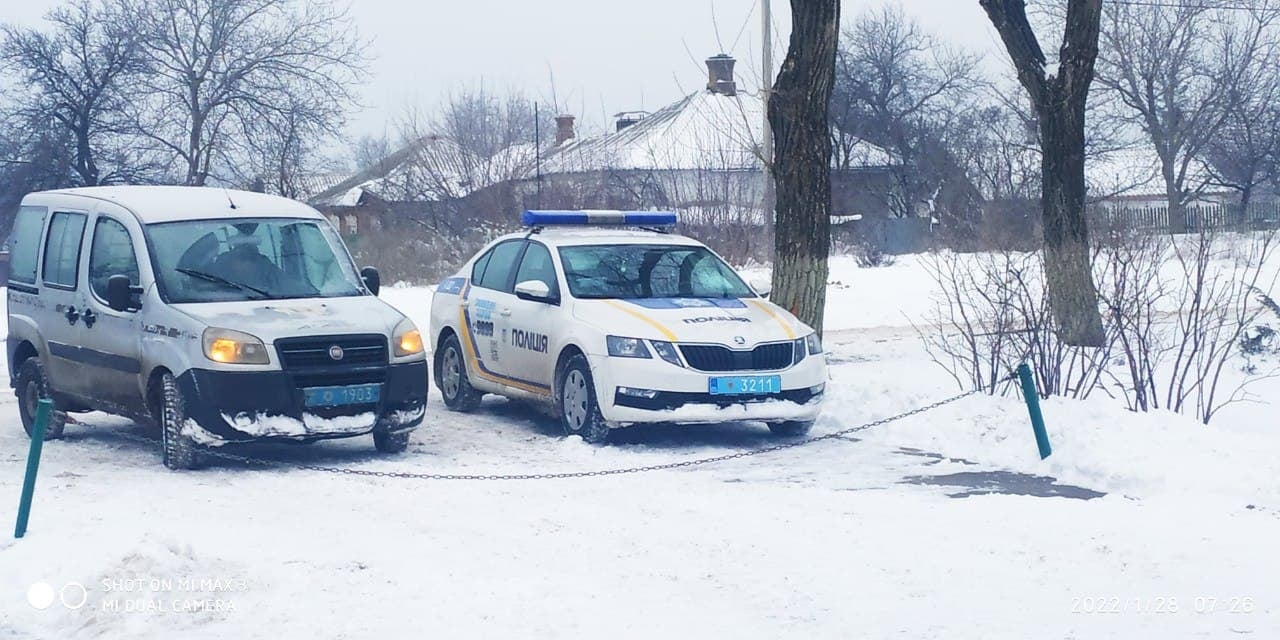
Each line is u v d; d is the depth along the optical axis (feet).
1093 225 45.68
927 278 87.10
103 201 35.63
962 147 130.82
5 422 40.19
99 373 34.24
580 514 26.27
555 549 23.39
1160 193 144.77
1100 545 23.21
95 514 25.89
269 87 135.33
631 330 33.78
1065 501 27.12
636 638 18.31
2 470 31.71
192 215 34.53
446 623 18.98
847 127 154.40
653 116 123.54
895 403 37.78
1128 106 139.03
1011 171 98.27
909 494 28.45
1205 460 28.89
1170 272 73.10
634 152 104.37
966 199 98.12
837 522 25.39
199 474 31.07
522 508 26.96
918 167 151.02
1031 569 21.86
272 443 34.83
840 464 32.32
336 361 31.58
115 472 31.37
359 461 32.83
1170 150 136.67
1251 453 29.27
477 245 103.04
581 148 103.76
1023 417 33.99
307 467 31.30
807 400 34.60
